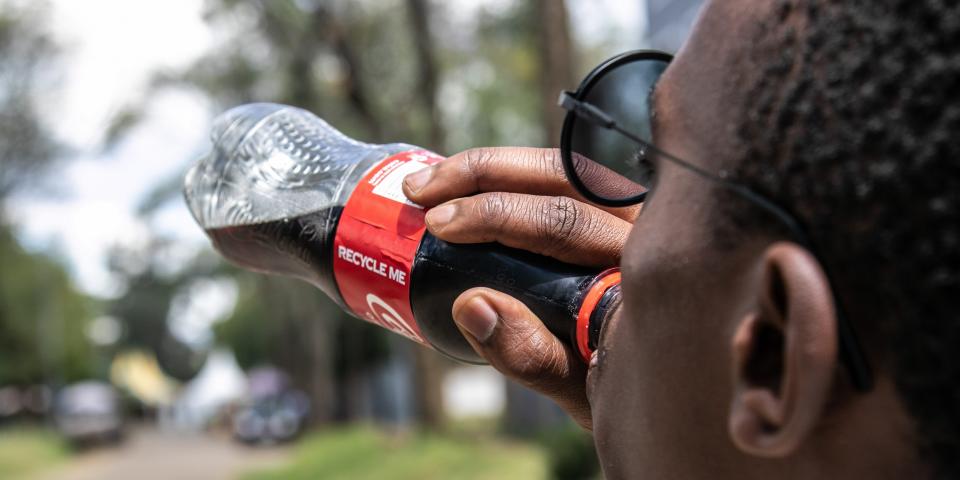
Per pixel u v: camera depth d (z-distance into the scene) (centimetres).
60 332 4484
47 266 4275
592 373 100
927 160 63
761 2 76
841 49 68
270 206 136
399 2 1827
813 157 68
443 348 123
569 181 106
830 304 65
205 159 155
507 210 114
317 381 2973
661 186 81
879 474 67
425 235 120
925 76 64
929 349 63
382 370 3303
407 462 1533
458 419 2864
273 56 2112
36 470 2652
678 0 673
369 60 1873
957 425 63
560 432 1013
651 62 101
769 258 68
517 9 1505
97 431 3111
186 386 6384
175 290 6053
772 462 72
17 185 3544
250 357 4653
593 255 114
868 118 66
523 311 110
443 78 1822
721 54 78
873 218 65
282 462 2323
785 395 66
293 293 3002
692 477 77
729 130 75
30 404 4381
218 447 3266
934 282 62
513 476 1274
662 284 78
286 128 145
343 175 131
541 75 914
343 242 126
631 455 85
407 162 128
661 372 79
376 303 126
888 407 66
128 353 6178
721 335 74
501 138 1944
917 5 65
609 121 100
